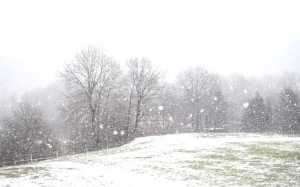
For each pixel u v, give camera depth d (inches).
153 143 1363.2
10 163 1533.0
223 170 702.5
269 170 681.6
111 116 1911.9
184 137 1529.3
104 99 2000.5
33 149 1743.4
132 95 2000.5
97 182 578.6
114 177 639.1
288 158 802.2
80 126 1844.2
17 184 516.1
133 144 1456.7
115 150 1256.8
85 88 1701.5
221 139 1334.9
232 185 568.1
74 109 1692.9
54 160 1089.4
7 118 1950.1
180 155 936.9
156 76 1972.2
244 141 1205.7
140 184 575.2
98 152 1269.7
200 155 919.0
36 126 1820.9
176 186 563.5
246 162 781.9
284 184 562.6
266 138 1371.8
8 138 1747.0
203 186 563.5
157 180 613.3
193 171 700.7
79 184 550.3
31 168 751.7
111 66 1774.1
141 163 826.2
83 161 918.4
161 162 831.7
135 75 1945.1
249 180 602.2
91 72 1691.7
